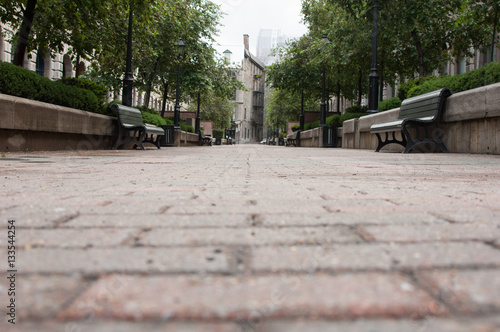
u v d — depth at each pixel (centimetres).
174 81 2361
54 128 829
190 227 148
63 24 1129
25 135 766
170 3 1795
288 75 2783
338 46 1892
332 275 88
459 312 66
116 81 2161
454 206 201
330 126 2020
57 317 64
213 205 205
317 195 246
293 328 60
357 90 2853
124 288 79
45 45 1218
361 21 1611
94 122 1023
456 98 787
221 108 5497
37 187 281
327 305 69
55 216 170
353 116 1827
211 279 85
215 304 70
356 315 65
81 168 464
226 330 59
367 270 92
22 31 980
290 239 127
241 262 99
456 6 1480
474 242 122
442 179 354
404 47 1775
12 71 711
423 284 81
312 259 102
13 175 369
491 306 69
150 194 249
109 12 1127
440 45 1745
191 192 260
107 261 100
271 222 158
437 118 824
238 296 74
